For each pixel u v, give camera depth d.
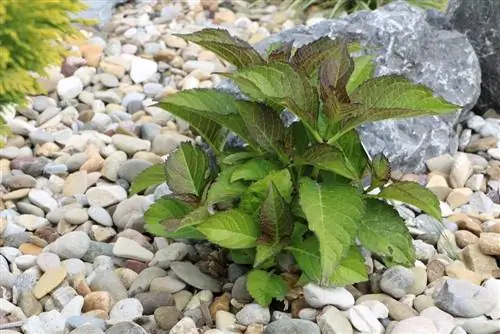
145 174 1.41
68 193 1.61
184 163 1.32
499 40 1.85
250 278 1.26
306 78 1.22
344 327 1.22
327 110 1.23
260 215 1.23
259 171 1.28
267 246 1.24
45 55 1.19
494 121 1.87
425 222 1.48
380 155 1.28
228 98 1.35
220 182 1.28
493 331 1.23
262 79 1.21
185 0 2.56
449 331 1.23
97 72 2.09
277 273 1.32
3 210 1.55
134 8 2.54
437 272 1.37
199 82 2.05
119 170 1.65
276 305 1.29
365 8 2.41
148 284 1.35
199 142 1.75
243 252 1.33
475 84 1.82
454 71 1.81
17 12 1.14
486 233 1.43
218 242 1.23
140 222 1.49
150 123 1.83
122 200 1.57
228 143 1.58
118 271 1.38
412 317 1.24
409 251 1.26
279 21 2.46
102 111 1.92
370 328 1.22
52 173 1.67
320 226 1.17
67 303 1.31
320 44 1.30
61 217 1.53
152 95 2.00
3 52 1.12
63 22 1.20
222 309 1.28
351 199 1.20
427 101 1.21
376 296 1.30
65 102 1.94
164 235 1.33
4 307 1.29
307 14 2.51
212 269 1.35
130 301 1.29
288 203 1.27
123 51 2.20
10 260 1.42
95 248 1.44
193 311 1.28
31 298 1.32
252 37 2.31
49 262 1.38
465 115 1.85
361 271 1.23
